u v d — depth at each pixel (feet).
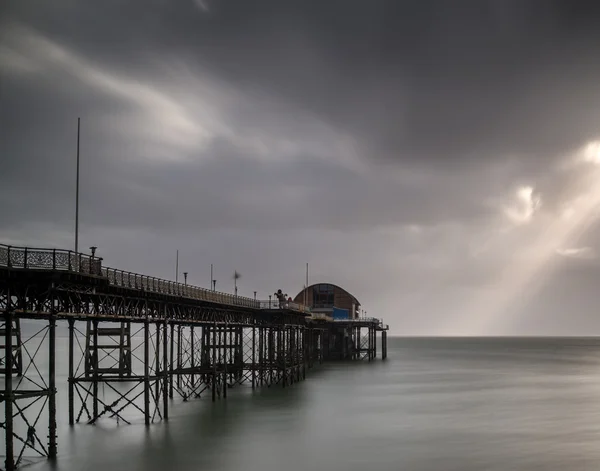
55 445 165.27
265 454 180.24
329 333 570.46
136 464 166.30
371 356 614.34
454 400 293.02
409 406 271.28
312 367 472.03
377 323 573.74
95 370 208.33
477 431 216.13
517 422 234.38
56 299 164.86
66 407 255.70
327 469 166.40
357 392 316.60
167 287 214.07
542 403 286.05
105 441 188.75
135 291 191.01
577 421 236.84
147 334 203.41
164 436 196.65
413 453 183.83
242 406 255.91
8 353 145.07
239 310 297.74
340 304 579.89
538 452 186.19
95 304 178.60
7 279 148.87
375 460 175.94
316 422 226.17
